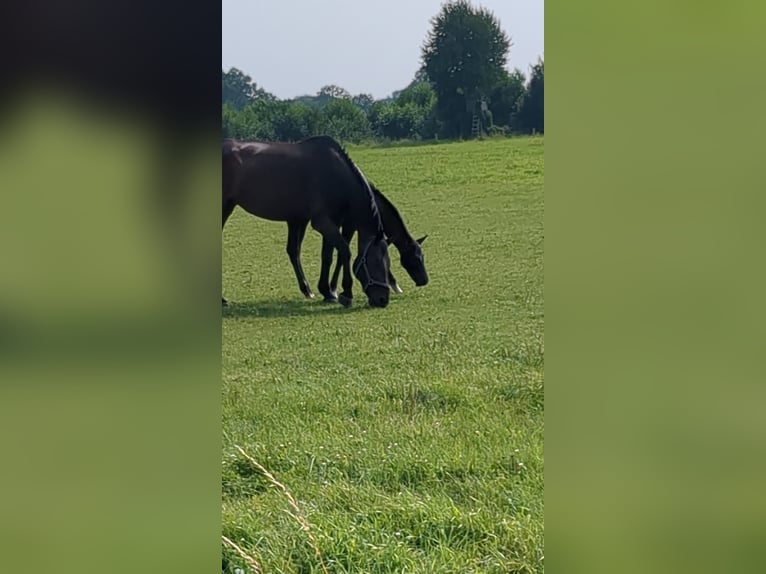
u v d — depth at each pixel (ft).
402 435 15.53
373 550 12.35
